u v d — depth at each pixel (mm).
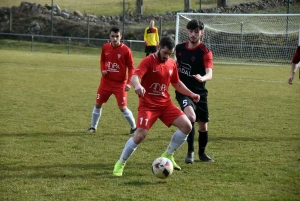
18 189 8383
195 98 9727
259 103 19703
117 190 8406
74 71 32469
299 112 17516
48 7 64312
